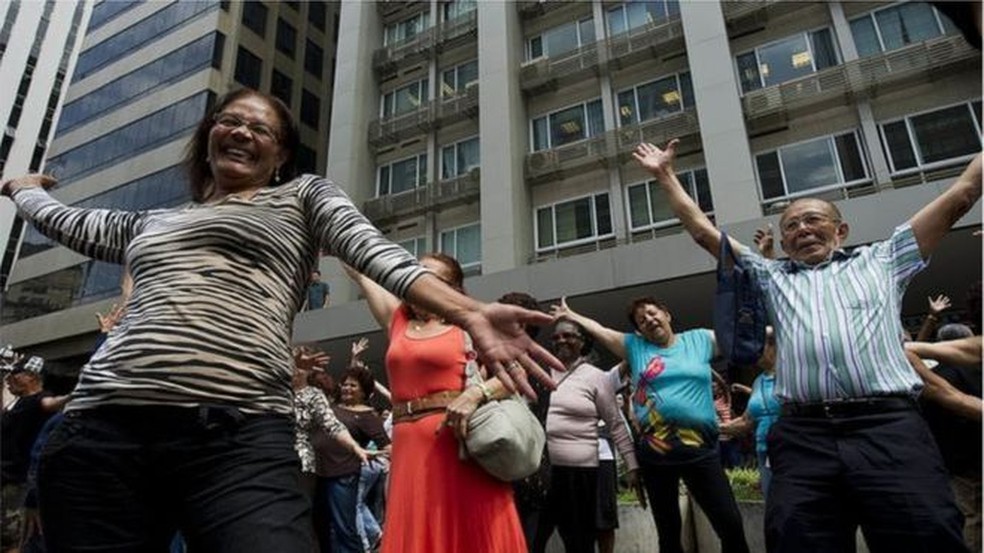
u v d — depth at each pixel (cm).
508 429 223
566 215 1641
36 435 493
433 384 244
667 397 380
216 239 151
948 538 194
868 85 1309
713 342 400
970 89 1234
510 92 1752
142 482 133
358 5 2164
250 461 133
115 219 193
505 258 1577
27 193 229
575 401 402
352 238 143
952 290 1118
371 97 2088
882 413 219
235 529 125
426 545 223
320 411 472
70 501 132
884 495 205
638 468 402
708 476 366
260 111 180
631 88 1670
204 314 140
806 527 215
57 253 2497
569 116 1750
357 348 621
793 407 237
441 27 2016
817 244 263
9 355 423
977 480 305
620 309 1336
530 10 1888
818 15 1453
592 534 388
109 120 2588
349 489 478
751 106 1427
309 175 176
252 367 141
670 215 1497
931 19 1320
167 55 2530
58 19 2339
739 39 1538
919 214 250
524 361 117
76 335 2269
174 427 132
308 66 2811
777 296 260
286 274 157
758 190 1366
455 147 1898
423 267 131
